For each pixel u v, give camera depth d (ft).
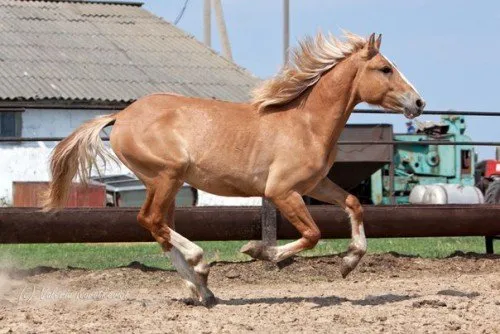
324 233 49.62
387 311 34.94
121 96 117.19
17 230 46.09
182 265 36.78
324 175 36.88
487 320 32.99
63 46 129.08
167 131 36.29
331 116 36.40
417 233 51.60
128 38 136.77
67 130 114.21
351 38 36.94
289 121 36.35
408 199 102.63
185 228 48.11
